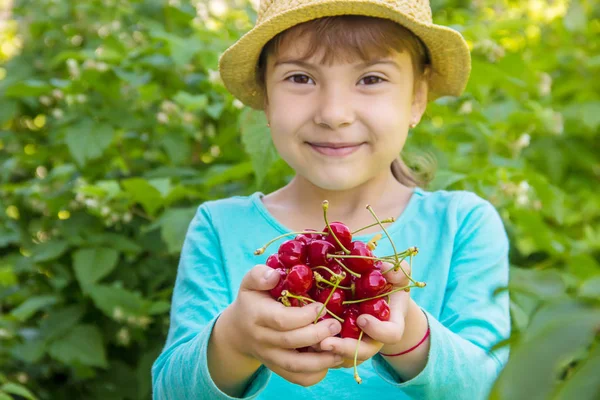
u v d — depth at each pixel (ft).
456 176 8.89
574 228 13.16
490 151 10.61
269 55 6.01
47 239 11.84
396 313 4.53
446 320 5.83
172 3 12.95
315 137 5.70
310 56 5.66
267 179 9.45
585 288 3.36
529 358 2.95
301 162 5.80
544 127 10.94
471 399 5.15
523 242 10.40
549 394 2.87
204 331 5.09
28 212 12.50
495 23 10.77
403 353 4.96
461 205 6.35
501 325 5.74
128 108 11.12
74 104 11.07
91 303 10.80
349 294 4.54
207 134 11.17
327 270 4.46
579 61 14.35
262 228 6.36
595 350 2.97
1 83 13.07
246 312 4.51
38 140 13.29
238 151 11.12
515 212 9.61
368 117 5.66
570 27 13.84
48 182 11.24
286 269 4.56
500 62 10.18
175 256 10.69
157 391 5.70
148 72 11.48
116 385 10.68
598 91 14.23
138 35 13.25
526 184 9.50
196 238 6.47
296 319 4.33
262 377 5.10
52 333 10.36
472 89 10.19
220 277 6.23
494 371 5.45
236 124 10.52
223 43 11.37
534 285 3.64
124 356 10.98
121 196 10.18
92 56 11.07
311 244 4.54
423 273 6.07
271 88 5.97
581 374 2.92
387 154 5.81
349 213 6.36
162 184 9.66
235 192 10.34
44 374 11.17
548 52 14.90
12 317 11.16
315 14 5.65
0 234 12.06
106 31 13.15
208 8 13.35
